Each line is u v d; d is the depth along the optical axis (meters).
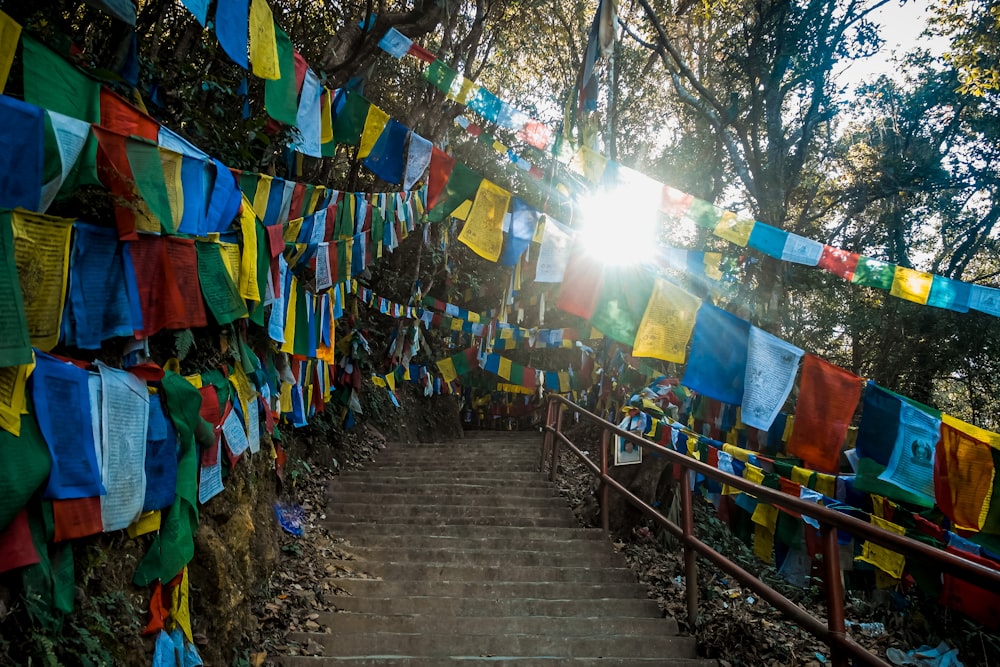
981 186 16.92
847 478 5.39
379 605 5.27
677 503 7.68
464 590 5.71
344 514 7.70
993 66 14.77
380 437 13.51
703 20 15.38
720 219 4.95
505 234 5.30
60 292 2.78
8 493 2.32
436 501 8.29
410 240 16.17
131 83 3.71
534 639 4.72
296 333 6.43
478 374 20.09
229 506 4.52
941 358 16.06
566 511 8.09
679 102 18.20
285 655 4.36
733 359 4.83
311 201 5.89
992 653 5.39
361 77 6.16
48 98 2.77
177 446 3.52
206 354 4.39
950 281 4.73
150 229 3.33
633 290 5.07
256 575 4.93
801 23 12.81
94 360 3.05
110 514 2.88
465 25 14.16
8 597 2.35
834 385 4.64
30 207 2.59
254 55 3.76
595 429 14.12
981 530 4.43
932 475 4.57
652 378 11.13
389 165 5.07
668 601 5.73
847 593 6.46
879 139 18.94
